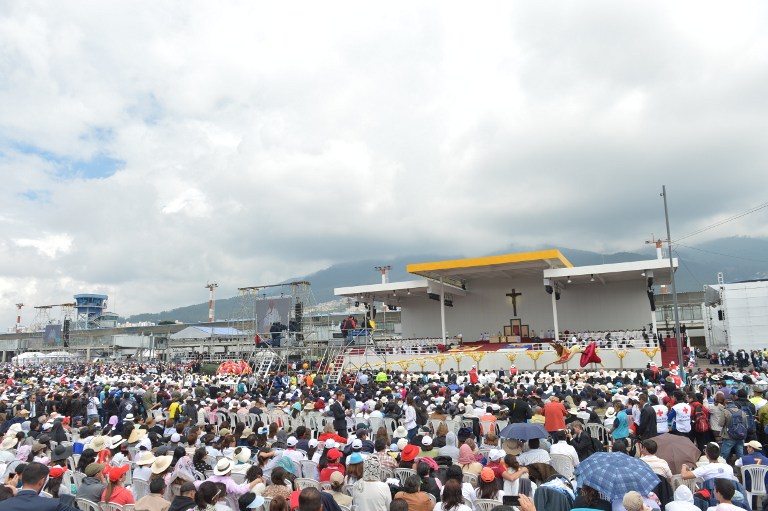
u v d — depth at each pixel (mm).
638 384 21344
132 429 12906
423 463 8211
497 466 8461
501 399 16781
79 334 92812
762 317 51938
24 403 20953
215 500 6809
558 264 43188
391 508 5809
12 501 5062
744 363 39375
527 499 6090
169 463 8055
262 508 7871
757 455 9477
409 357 41844
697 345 72125
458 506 6391
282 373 37688
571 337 41688
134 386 25359
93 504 7930
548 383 24578
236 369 37594
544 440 11023
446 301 50688
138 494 9477
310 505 5426
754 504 9344
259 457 9672
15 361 72750
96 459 9922
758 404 13898
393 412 16734
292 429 18016
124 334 91375
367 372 35094
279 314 40812
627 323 45906
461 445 10375
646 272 40906
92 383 30172
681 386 22234
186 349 76875
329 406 17609
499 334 49438
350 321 45156
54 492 8219
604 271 40719
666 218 26172
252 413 18047
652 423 12281
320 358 44094
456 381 28125
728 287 53562
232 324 85250
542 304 48594
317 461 10680
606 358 37469
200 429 14297
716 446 8273
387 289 47562
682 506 6090
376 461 8750
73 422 18547
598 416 14797
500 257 41875
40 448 10453
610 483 5629
